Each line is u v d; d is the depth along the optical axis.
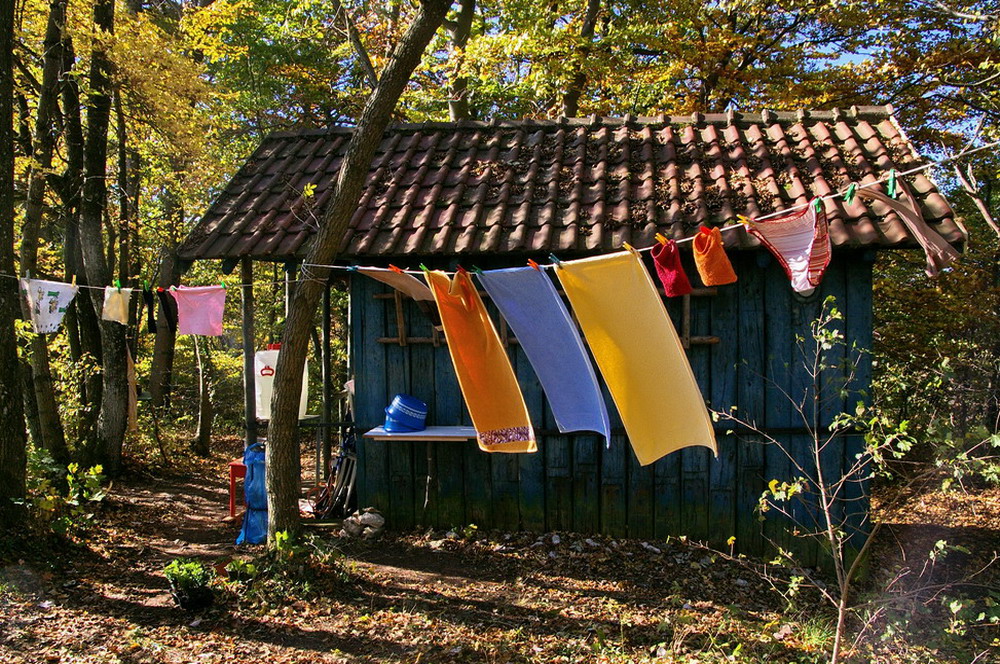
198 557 6.24
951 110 11.16
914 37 10.95
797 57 11.91
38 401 8.23
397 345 6.69
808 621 5.20
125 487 9.09
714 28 12.02
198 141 10.05
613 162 7.09
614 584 5.72
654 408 4.21
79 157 9.16
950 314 10.40
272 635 4.74
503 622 5.07
